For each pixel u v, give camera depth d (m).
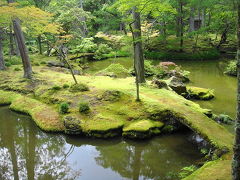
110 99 11.15
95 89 12.45
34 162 8.29
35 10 12.90
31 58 23.83
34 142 9.49
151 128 9.21
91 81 14.55
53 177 7.39
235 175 4.63
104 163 7.88
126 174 7.24
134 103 10.61
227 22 24.73
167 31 26.81
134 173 7.27
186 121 8.67
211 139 7.51
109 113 10.29
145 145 8.73
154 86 12.91
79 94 12.12
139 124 9.30
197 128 8.15
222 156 6.73
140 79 13.38
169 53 26.28
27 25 14.16
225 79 17.30
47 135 9.84
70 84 13.91
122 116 10.08
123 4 9.00
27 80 15.52
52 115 10.84
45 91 13.41
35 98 13.16
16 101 12.92
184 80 16.77
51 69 19.00
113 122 9.59
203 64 22.84
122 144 8.90
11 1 15.67
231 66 18.55
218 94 13.98
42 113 11.16
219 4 22.09
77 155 8.46
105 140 9.15
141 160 7.87
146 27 18.70
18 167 8.03
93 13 32.84
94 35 32.62
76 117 10.15
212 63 23.20
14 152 8.93
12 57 23.44
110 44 30.25
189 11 27.33
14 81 15.55
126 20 9.29
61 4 25.06
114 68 18.16
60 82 14.69
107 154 8.38
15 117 11.69
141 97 11.02
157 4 9.30
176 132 9.51
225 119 10.06
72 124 9.52
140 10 9.50
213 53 25.36
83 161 8.09
